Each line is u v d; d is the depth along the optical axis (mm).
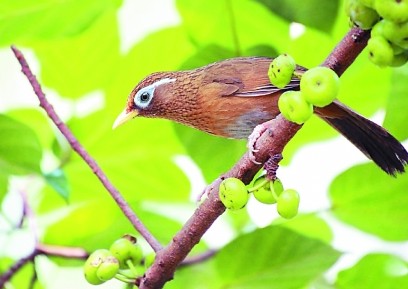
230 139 4668
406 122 4562
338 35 4637
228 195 4402
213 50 4660
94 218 4734
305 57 4652
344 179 4617
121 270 4492
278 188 4410
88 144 4727
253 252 4594
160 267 4461
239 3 4629
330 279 4633
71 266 4688
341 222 4645
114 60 4707
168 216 4738
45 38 4617
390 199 4621
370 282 4598
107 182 4516
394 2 4309
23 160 4648
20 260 4605
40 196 4738
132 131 4723
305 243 4594
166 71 4691
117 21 4688
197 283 4641
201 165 4668
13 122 4641
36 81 4539
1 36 4617
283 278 4594
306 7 4520
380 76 4648
